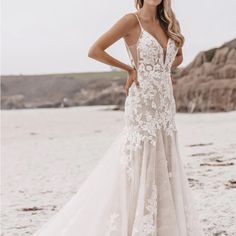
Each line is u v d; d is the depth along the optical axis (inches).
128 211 175.3
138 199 172.4
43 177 508.1
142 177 173.8
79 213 187.9
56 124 1587.1
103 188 183.2
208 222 277.0
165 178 176.9
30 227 302.7
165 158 178.2
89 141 910.4
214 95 1598.2
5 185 469.1
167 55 179.5
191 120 1232.2
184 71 1852.9
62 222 194.9
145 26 177.9
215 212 298.4
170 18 178.2
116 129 1210.0
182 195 181.0
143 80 176.4
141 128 176.7
